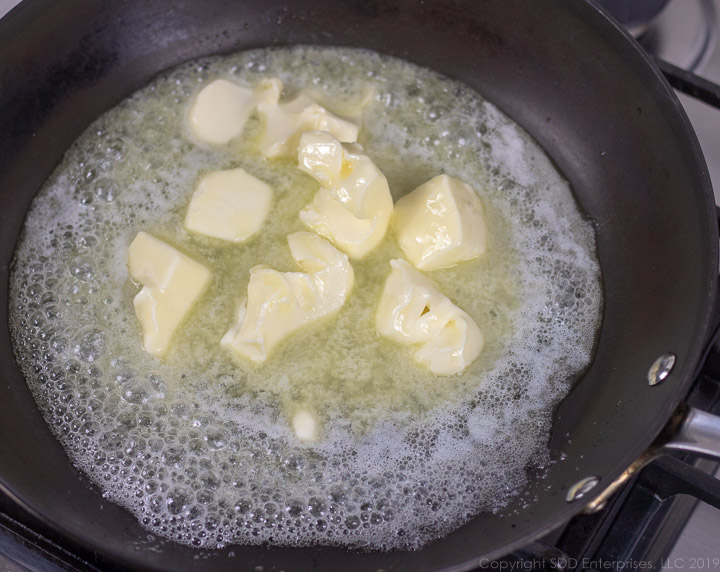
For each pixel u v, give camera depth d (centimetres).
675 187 25
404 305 25
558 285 28
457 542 23
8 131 26
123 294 27
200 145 29
